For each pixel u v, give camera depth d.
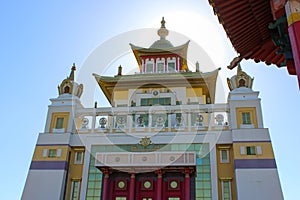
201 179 34.16
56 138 38.00
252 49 8.62
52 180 35.38
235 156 34.16
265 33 8.12
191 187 33.72
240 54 8.84
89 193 35.03
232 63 9.05
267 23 7.81
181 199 33.00
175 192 33.38
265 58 8.89
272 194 31.77
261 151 34.16
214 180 33.81
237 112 37.19
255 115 36.69
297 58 5.99
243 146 34.66
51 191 34.75
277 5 6.83
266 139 34.84
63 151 37.03
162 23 52.12
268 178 32.59
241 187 32.28
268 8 7.39
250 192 31.97
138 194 33.84
